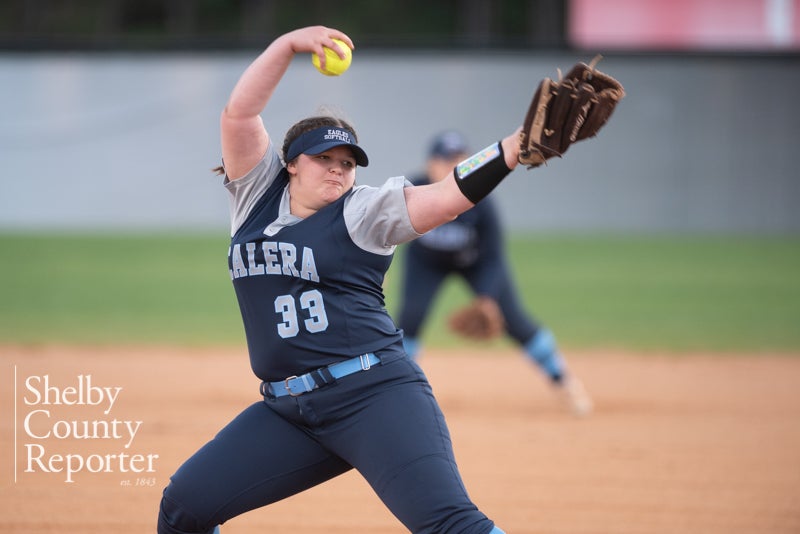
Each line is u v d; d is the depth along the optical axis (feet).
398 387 38.91
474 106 294.66
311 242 38.60
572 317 149.18
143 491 63.77
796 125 285.64
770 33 280.31
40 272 187.42
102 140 294.05
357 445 38.50
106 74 293.64
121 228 284.82
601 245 247.29
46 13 387.75
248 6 399.65
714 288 178.29
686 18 282.15
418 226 38.09
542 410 92.27
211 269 195.83
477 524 36.32
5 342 122.83
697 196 290.35
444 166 84.99
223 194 294.46
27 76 293.43
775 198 288.51
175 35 400.67
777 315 151.64
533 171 291.99
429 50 293.84
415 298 89.51
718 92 286.66
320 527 57.77
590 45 288.10
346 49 38.63
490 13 387.75
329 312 38.73
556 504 62.64
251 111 38.81
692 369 113.50
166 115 294.05
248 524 58.23
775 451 76.69
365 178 295.89
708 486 66.90
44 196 293.84
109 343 123.95
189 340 127.54
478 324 85.71
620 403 95.09
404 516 37.40
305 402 39.11
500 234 88.48
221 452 40.40
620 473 70.18
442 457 37.78
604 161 291.38
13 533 55.01
